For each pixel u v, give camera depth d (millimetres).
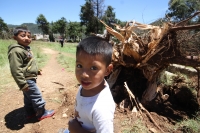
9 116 3088
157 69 3373
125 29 3178
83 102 1248
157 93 3617
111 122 1152
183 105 3762
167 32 2984
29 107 2973
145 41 3447
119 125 2658
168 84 4062
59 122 2871
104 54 1135
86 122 1277
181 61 3221
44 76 5715
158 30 3268
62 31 76062
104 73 1190
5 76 5312
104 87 1261
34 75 2766
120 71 3793
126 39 3207
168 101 3764
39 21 76062
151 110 3377
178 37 3135
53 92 4195
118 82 3734
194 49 3285
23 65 2621
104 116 1139
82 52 1123
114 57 3494
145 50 3299
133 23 3260
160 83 3916
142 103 3395
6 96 3891
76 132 1313
